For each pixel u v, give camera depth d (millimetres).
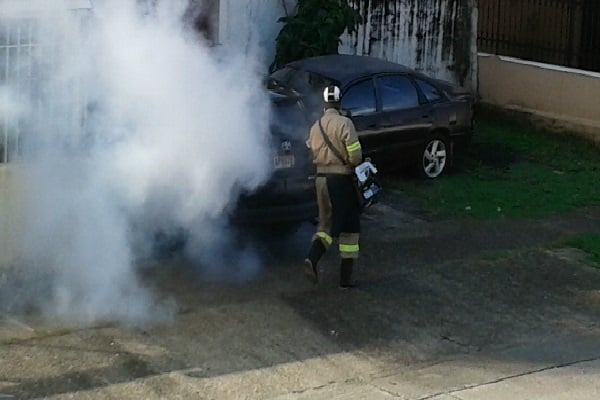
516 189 17219
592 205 16719
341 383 11492
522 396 11391
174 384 11289
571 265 14445
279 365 11742
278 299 13078
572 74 19984
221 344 12055
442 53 20953
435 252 14617
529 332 12719
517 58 22203
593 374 11883
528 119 20578
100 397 11008
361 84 16672
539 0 22922
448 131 17594
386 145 16859
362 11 19875
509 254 14641
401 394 11336
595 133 19547
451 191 16984
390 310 12992
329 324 12609
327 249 13531
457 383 11586
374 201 13414
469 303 13281
